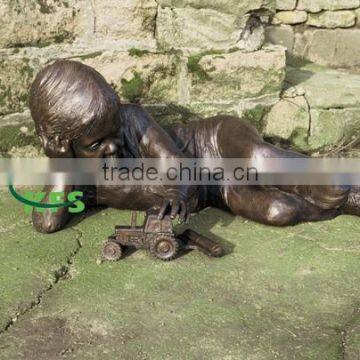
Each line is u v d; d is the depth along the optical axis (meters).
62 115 1.20
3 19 1.48
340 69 2.21
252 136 1.45
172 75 1.67
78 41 1.59
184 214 1.33
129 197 1.42
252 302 1.11
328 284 1.17
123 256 1.26
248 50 1.70
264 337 1.01
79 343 0.99
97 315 1.07
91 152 1.26
